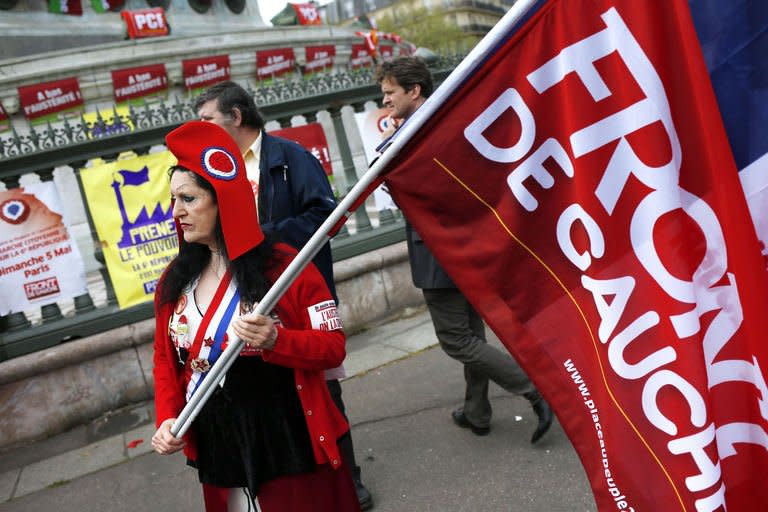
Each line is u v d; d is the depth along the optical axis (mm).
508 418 3557
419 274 3084
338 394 2863
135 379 4672
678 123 1313
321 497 1940
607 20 1337
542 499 2818
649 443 1372
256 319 1709
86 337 4617
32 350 4523
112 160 4965
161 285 1990
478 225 1477
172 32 16688
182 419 1884
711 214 1312
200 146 1816
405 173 1488
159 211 4816
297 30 17203
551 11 1381
